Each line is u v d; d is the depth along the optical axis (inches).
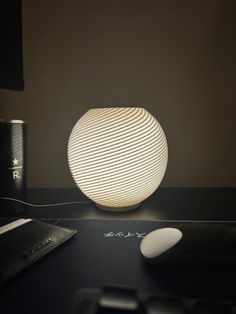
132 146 18.2
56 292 10.9
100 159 18.4
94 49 28.4
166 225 17.9
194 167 29.5
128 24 28.0
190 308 8.6
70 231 16.2
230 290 11.1
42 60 28.6
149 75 28.5
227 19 27.7
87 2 27.9
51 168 29.9
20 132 19.9
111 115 18.3
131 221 18.8
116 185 18.8
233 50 28.0
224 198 25.3
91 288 10.2
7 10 19.7
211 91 28.5
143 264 13.1
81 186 20.4
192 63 28.3
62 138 29.5
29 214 20.8
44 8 28.0
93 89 28.8
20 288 11.2
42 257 13.4
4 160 19.2
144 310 8.4
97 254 14.1
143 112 19.5
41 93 29.0
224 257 12.5
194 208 22.3
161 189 28.8
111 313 8.1
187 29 27.9
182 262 12.5
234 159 29.2
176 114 28.9
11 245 13.4
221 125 28.9
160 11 27.8
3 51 19.3
